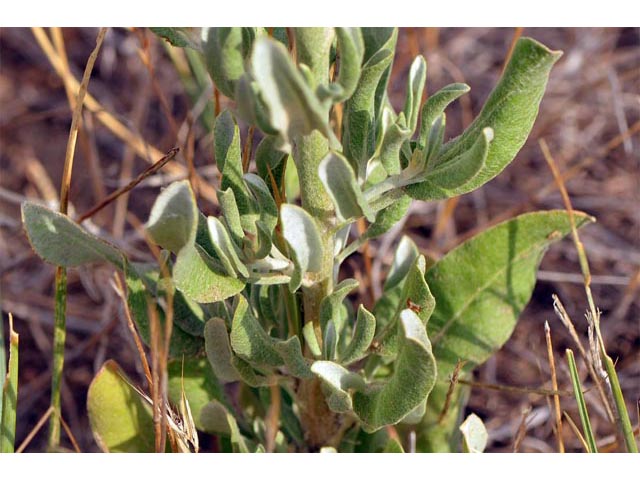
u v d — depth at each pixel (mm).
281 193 218
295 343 193
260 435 254
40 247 203
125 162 398
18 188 435
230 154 191
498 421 347
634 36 475
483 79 475
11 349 218
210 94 347
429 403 252
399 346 175
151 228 164
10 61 489
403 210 209
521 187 430
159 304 221
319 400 235
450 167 178
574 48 464
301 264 174
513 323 244
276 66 140
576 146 441
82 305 389
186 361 244
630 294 363
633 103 446
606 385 220
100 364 335
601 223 416
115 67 480
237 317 187
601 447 273
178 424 220
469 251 245
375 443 254
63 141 459
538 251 241
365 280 343
